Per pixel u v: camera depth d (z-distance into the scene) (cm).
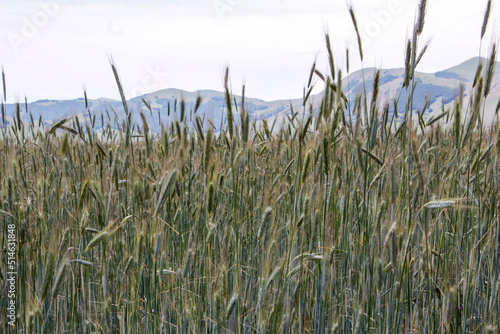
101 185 430
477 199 365
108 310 323
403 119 312
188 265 330
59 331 387
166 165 354
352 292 378
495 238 346
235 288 289
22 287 332
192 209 438
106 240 375
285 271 293
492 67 325
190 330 327
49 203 411
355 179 377
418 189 317
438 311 331
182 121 381
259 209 466
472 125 340
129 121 396
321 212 315
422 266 376
